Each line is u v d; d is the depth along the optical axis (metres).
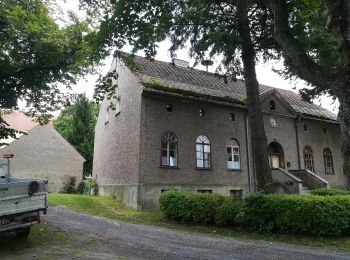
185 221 14.61
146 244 10.12
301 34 14.02
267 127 24.97
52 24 13.96
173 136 20.42
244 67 17.41
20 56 13.72
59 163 36.16
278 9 8.26
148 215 16.70
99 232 12.02
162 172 19.53
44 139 36.03
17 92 14.49
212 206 13.74
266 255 8.83
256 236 11.73
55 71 14.59
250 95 17.00
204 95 21.48
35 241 10.23
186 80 23.31
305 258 8.53
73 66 14.91
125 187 20.73
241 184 22.55
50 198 21.52
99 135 29.25
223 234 12.18
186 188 20.12
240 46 16.56
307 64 7.27
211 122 22.19
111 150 24.67
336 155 29.31
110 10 13.56
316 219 11.32
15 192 9.33
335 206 11.55
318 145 28.11
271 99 25.70
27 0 13.91
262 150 16.25
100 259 8.12
